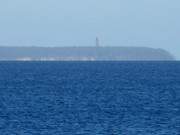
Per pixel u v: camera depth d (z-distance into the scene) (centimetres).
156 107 13862
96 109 13350
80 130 10244
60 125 10800
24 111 12875
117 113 12600
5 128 10388
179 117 11944
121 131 10131
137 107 13825
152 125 10831
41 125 10775
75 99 15788
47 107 13712
